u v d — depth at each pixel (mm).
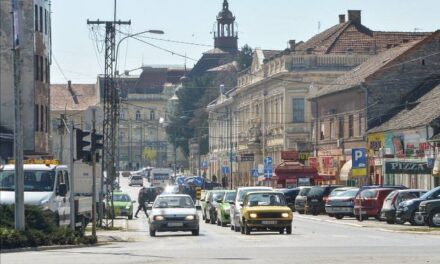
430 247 44469
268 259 36906
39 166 53281
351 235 59469
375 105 125500
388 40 159375
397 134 113875
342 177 129375
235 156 197250
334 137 139500
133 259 37344
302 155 142625
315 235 59906
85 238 49156
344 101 135125
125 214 101000
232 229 71750
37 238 45375
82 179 61094
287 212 62781
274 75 161000
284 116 158250
